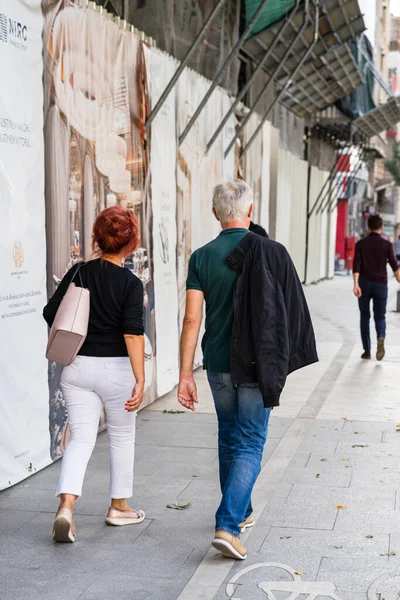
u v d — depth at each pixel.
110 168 6.28
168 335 7.90
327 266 28.12
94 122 5.95
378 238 9.91
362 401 7.61
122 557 3.85
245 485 3.72
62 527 3.90
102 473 5.25
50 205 5.21
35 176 4.95
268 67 15.90
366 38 17.28
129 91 6.70
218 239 3.88
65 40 5.39
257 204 13.59
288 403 7.50
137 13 9.17
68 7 5.42
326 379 8.79
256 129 12.05
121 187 6.53
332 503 4.64
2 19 4.52
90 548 3.96
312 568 3.69
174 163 8.12
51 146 5.21
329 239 27.98
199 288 3.86
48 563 3.77
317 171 25.56
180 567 3.72
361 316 10.13
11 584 3.53
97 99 5.99
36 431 5.09
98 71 6.00
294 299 3.80
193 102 8.94
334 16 13.00
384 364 9.84
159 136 7.56
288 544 4.00
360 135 28.97
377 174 54.91
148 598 3.39
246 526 4.21
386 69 50.03
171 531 4.20
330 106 23.88
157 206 7.51
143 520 4.36
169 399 7.74
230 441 3.98
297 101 20.20
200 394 8.05
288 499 4.71
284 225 20.12
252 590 3.46
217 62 12.04
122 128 6.53
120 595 3.42
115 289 3.96
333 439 6.14
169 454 5.71
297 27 13.09
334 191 28.22
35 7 4.92
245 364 3.70
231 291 3.76
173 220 8.09
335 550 3.92
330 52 15.79
